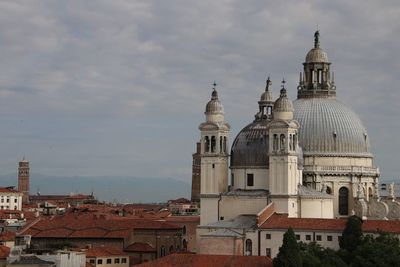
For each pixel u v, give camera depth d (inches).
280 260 7529.5
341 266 7677.2
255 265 7834.6
